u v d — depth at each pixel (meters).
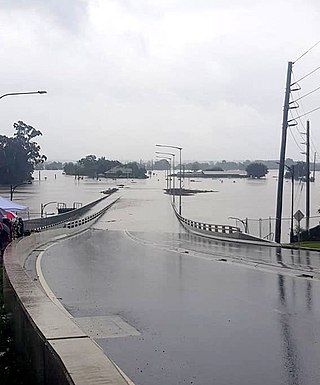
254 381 7.29
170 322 10.94
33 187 177.75
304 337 9.62
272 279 17.61
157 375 7.57
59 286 16.12
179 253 29.03
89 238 42.09
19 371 6.88
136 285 16.33
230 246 36.88
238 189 186.25
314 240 44.88
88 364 5.23
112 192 150.50
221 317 11.40
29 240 28.12
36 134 134.62
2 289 13.61
